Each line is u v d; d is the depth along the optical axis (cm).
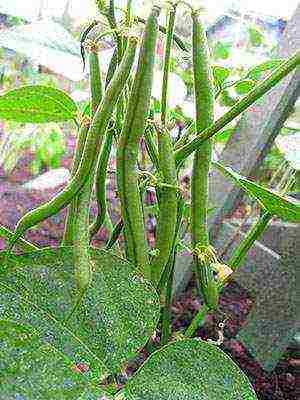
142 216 22
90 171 19
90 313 19
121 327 19
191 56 24
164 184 22
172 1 22
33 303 19
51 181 42
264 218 29
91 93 22
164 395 17
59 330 18
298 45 38
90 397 15
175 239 24
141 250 22
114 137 24
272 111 39
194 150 22
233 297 50
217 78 33
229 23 64
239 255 30
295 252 38
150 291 19
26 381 15
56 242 54
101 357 18
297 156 31
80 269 19
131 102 20
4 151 57
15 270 19
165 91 23
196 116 22
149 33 19
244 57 54
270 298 39
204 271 24
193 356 18
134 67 25
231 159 42
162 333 28
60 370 15
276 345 38
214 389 17
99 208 25
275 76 21
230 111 21
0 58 63
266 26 67
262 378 42
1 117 25
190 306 47
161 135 22
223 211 43
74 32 59
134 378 17
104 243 52
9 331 16
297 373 43
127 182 21
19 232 20
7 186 59
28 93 23
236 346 44
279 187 48
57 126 51
